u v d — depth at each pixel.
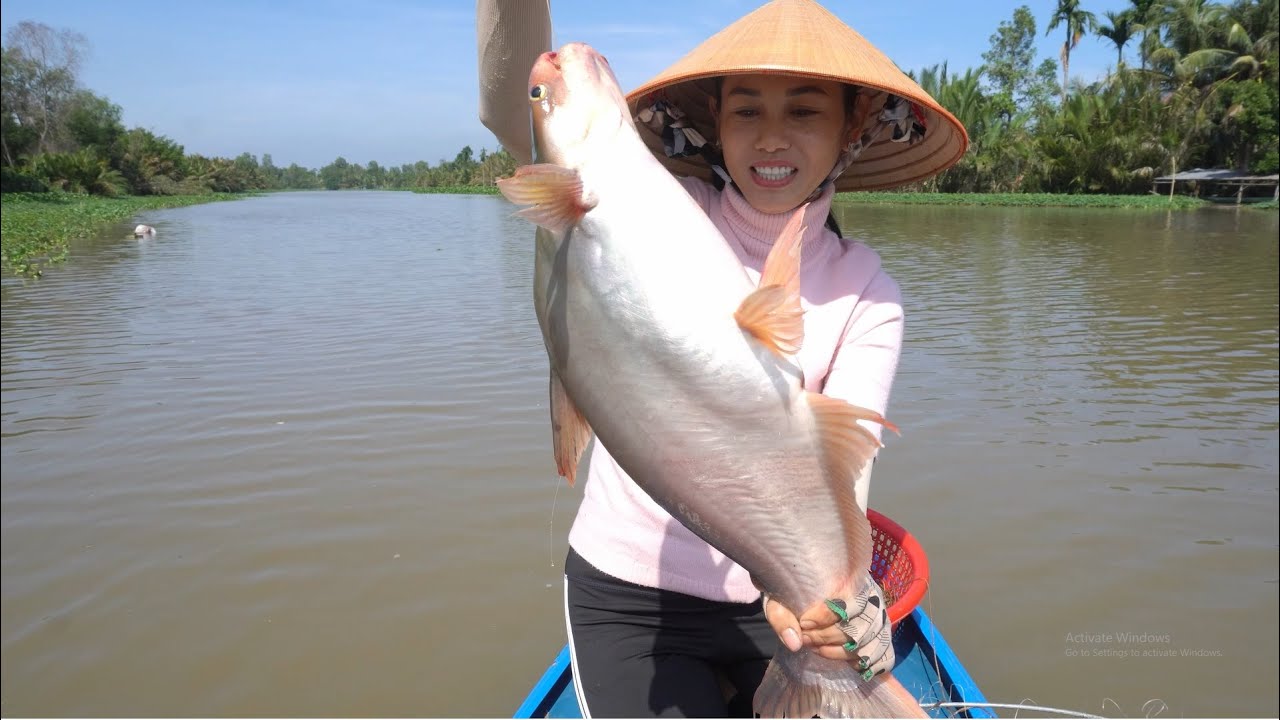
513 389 8.00
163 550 5.12
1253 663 4.04
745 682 2.55
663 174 1.73
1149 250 19.80
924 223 29.00
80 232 27.59
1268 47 43.12
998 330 10.52
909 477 5.97
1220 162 46.16
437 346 9.77
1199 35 44.75
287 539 5.23
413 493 5.84
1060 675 4.00
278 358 9.25
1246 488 5.71
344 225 33.12
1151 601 4.52
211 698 3.95
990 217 32.44
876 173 2.89
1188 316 11.38
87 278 15.91
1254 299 12.69
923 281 14.92
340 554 5.09
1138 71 46.56
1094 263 17.34
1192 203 40.53
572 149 1.71
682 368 1.69
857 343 2.39
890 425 1.72
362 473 6.14
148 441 6.75
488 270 17.08
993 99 54.38
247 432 6.92
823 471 1.78
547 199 1.65
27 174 54.62
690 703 2.34
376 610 4.58
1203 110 43.81
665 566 2.44
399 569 4.93
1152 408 7.34
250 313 12.03
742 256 2.47
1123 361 8.89
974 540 5.14
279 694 3.97
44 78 67.75
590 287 1.71
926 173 2.78
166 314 11.96
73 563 4.99
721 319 1.68
